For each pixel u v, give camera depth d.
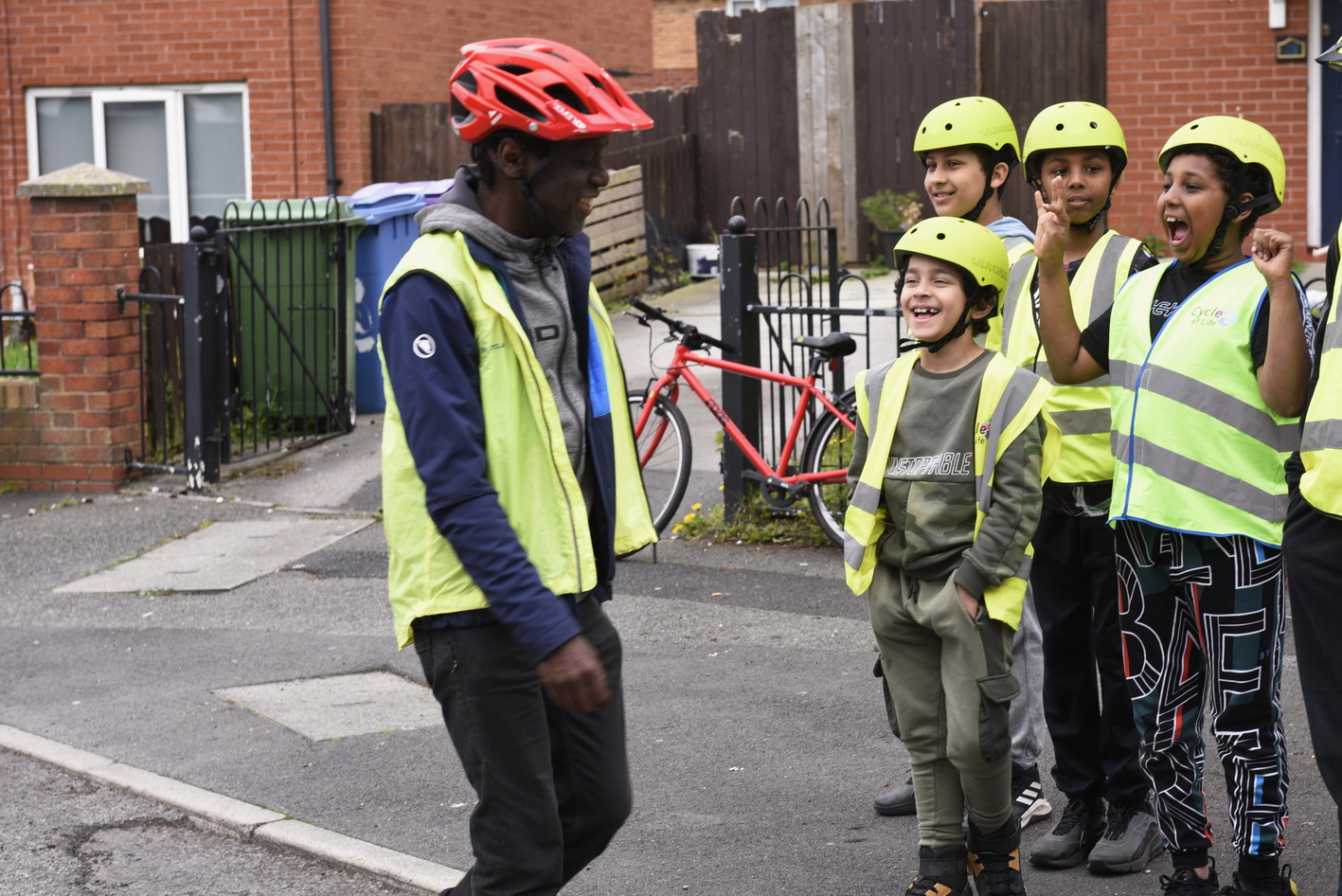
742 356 7.70
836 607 6.54
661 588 6.88
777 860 4.10
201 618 6.68
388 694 5.63
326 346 10.27
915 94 15.23
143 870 4.20
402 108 14.59
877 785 4.61
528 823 2.84
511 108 2.73
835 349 7.14
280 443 9.97
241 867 4.22
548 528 2.83
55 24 14.99
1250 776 3.46
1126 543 3.55
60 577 7.42
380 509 8.53
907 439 3.59
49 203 9.10
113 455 9.21
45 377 9.23
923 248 3.48
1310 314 3.36
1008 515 3.45
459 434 2.69
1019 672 4.14
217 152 14.91
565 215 2.80
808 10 15.52
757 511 7.80
